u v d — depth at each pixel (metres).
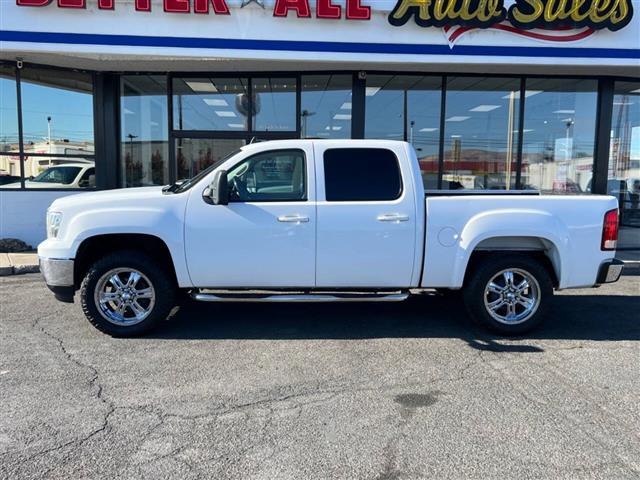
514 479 2.97
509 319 5.57
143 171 11.41
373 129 11.16
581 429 3.55
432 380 4.38
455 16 9.50
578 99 11.36
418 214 5.36
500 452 3.26
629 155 11.67
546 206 5.41
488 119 11.27
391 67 10.32
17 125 10.45
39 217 10.68
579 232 5.45
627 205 11.78
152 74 11.09
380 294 5.53
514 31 9.66
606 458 3.20
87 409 3.79
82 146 11.01
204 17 9.31
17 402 3.89
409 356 4.95
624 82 11.30
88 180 11.12
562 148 11.46
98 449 3.26
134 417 3.68
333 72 10.84
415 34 9.60
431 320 6.16
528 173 11.47
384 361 4.80
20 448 3.26
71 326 5.76
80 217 5.24
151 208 5.26
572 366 4.72
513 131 11.34
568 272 5.46
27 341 5.26
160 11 9.23
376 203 5.34
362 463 3.12
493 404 3.92
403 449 3.28
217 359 4.82
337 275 5.40
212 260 5.33
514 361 4.84
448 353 5.04
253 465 3.10
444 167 11.33
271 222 5.29
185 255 5.30
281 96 11.08
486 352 5.08
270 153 5.43
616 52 9.79
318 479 2.96
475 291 5.50
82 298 5.32
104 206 5.27
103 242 5.53
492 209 5.40
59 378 4.34
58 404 3.87
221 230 5.29
